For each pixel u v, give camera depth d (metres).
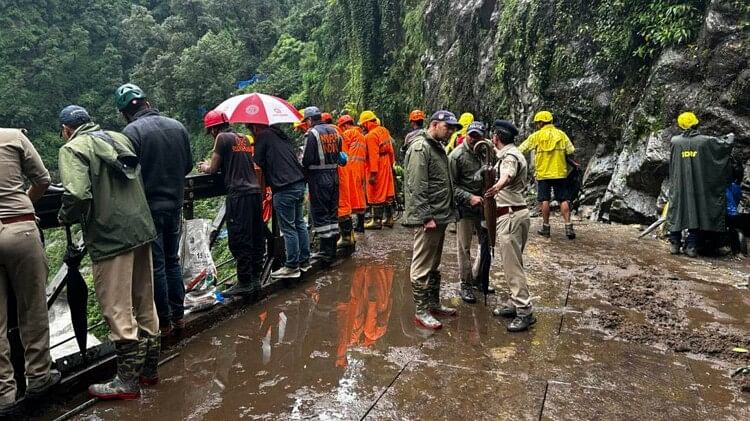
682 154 6.58
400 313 4.69
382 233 8.10
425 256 4.34
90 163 2.88
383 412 3.01
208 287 4.37
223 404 3.10
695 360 3.75
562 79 10.23
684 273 5.92
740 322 4.47
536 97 10.56
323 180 5.75
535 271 6.01
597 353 3.85
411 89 17.56
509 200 4.25
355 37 19.92
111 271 2.99
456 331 4.27
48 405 3.03
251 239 4.68
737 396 3.22
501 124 4.22
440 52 15.28
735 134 7.34
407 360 3.71
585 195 9.52
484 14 13.05
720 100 7.57
